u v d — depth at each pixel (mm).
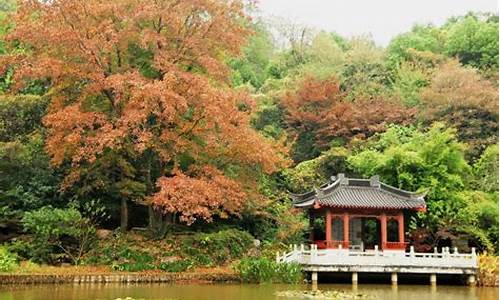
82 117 31641
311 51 71125
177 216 40188
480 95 52031
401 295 26125
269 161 33906
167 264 32844
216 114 31469
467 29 67438
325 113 52438
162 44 33250
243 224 40844
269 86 64188
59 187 35531
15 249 31797
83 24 32938
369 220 41656
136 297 23484
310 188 46250
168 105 30625
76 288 26641
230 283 30844
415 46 70562
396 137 46906
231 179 34781
